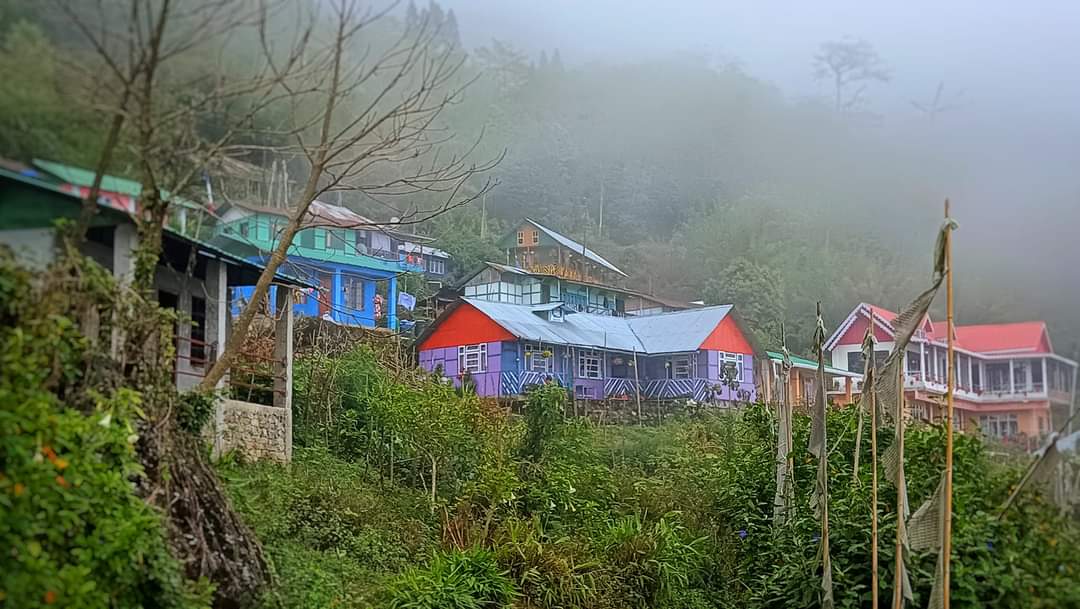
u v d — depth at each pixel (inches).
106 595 247.1
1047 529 325.4
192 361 453.7
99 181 281.0
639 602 493.4
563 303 1285.7
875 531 353.1
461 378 951.6
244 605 318.3
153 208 313.1
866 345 401.4
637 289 1509.6
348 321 957.8
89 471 253.0
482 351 1057.5
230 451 450.0
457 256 1400.1
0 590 220.2
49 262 272.5
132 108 295.6
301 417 581.9
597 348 1122.7
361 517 471.8
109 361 284.5
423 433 567.8
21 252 272.2
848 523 388.2
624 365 1200.2
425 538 486.6
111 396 280.1
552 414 621.9
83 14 283.6
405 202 991.0
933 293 343.9
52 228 285.6
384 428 576.1
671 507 594.6
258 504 418.6
